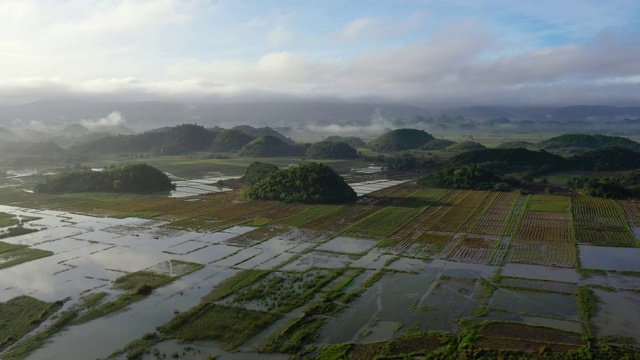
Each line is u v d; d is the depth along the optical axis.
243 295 51.56
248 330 43.66
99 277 57.47
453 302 49.34
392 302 49.44
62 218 88.12
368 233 75.88
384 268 59.44
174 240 73.00
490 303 48.94
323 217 87.06
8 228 80.19
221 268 60.25
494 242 70.06
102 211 93.88
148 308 48.78
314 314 46.84
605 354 38.66
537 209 92.19
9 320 46.34
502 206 95.69
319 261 62.47
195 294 52.12
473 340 41.31
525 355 38.91
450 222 82.56
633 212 88.44
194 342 41.84
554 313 46.59
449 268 59.28
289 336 42.41
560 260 61.84
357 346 40.78
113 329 44.47
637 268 58.75
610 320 44.88
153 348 40.88
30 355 40.09
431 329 43.69
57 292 53.09
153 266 61.19
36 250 67.94
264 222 83.75
